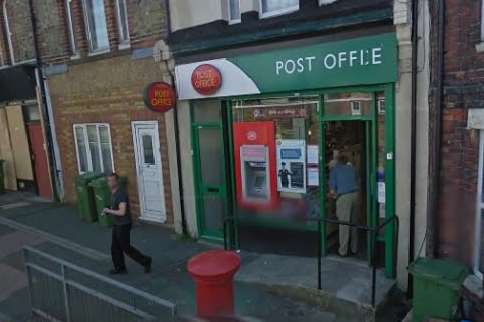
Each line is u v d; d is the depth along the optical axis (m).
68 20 9.52
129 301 3.90
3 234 8.81
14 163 12.59
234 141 7.02
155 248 7.43
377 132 5.60
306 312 5.12
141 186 8.66
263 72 6.20
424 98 4.99
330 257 6.27
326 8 5.50
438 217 4.91
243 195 7.05
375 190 5.70
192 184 7.55
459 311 4.40
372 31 5.21
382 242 5.71
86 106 9.48
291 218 6.58
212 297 3.82
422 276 4.21
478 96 4.25
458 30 4.43
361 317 4.88
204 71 6.72
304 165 6.36
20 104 11.66
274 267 6.14
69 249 7.68
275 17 6.15
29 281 5.23
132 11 7.86
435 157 4.82
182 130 7.47
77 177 9.34
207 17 6.76
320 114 5.97
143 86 8.06
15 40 11.07
